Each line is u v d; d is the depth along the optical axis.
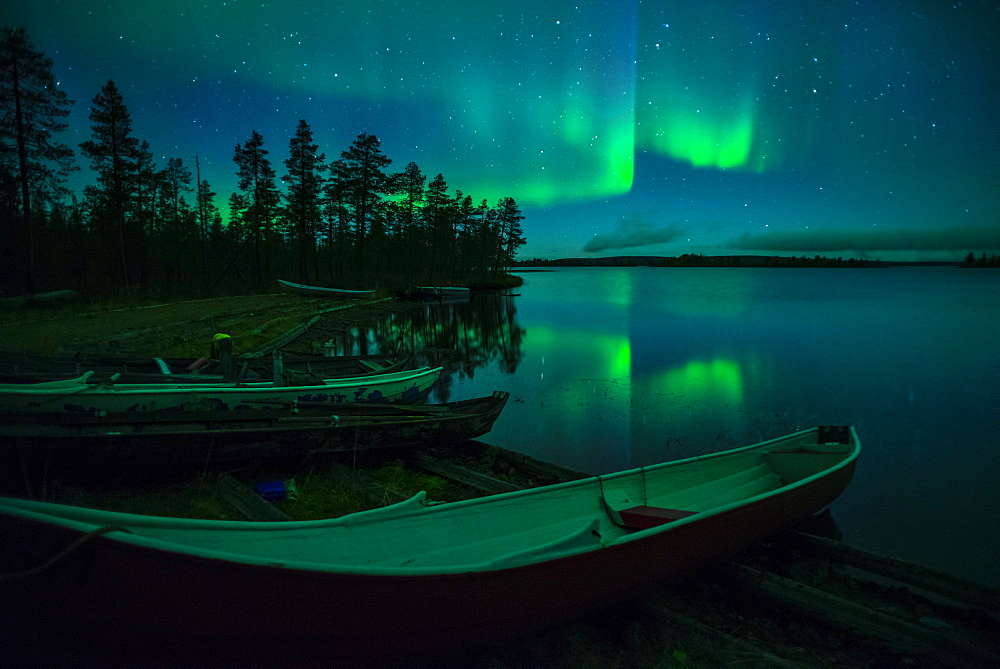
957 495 7.30
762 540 5.16
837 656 3.85
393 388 9.39
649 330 26.95
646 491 5.48
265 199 43.56
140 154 31.89
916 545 5.92
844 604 4.10
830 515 6.75
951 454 8.95
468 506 4.16
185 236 48.78
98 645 2.56
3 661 2.48
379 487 6.04
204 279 38.91
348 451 6.72
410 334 25.55
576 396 12.91
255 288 39.62
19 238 22.52
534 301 50.72
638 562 3.96
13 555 2.29
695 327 27.98
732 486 6.15
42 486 4.70
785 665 3.68
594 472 8.02
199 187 47.31
